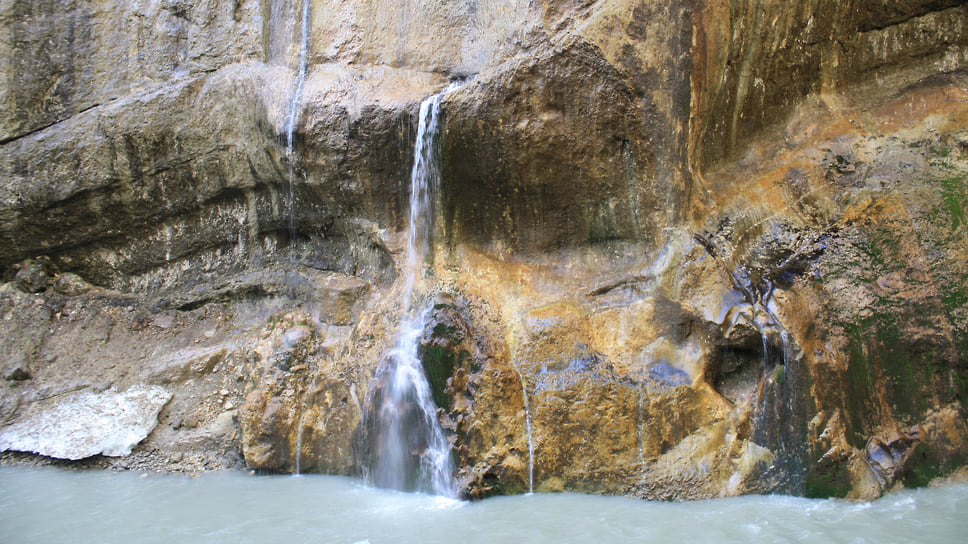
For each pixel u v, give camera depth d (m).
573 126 6.03
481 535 4.79
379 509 5.34
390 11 7.16
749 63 6.32
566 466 5.57
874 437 5.39
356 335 6.51
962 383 5.57
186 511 5.37
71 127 7.55
